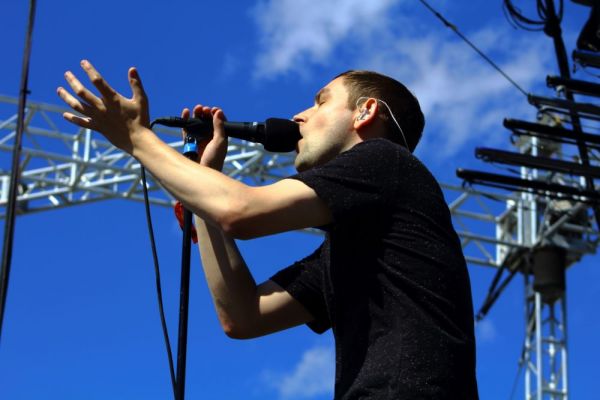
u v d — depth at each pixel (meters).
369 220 2.63
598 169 9.67
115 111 2.73
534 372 14.47
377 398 2.44
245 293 3.04
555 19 8.48
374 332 2.55
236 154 14.95
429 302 2.54
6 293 3.90
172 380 2.85
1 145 14.38
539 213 15.09
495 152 9.78
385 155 2.69
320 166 2.68
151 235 3.03
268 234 2.63
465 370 2.52
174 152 2.71
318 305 3.06
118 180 14.94
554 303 14.83
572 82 8.66
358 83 2.98
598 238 14.60
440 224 2.66
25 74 3.97
